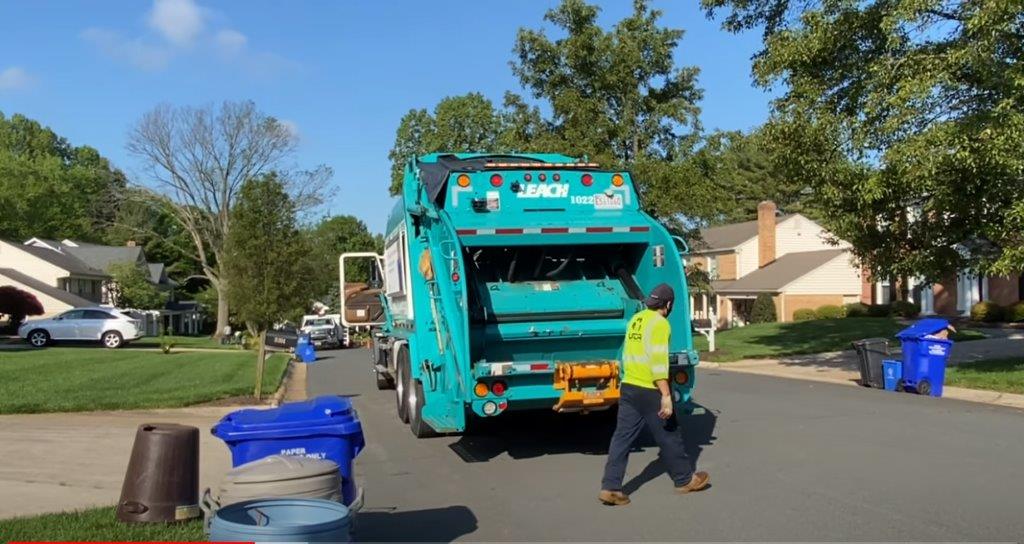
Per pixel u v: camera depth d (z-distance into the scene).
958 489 7.36
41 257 50.78
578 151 25.55
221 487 4.98
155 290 60.41
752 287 45.94
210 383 16.98
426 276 9.88
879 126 13.73
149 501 5.94
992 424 10.78
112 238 77.62
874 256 15.62
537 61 26.98
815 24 14.75
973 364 16.77
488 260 9.52
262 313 41.59
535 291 9.24
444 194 9.30
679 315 8.91
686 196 24.95
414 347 10.46
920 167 12.76
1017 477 7.80
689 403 9.02
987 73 12.59
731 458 8.91
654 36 26.19
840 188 14.77
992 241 14.45
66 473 8.36
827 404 13.01
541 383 8.59
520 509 7.13
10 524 6.07
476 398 8.30
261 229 42.56
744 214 63.66
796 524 6.38
